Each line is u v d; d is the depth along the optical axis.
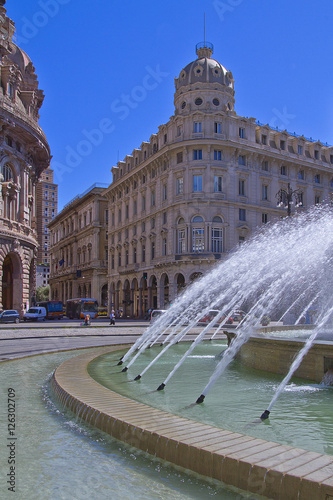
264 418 7.03
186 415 7.24
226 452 4.64
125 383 10.31
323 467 4.19
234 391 9.29
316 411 7.53
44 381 11.37
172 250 53.50
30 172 50.53
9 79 43.94
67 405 7.79
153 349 19.11
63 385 8.77
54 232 113.75
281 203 39.38
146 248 60.72
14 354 17.00
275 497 4.04
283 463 4.30
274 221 56.28
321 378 10.10
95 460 5.38
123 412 6.47
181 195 53.03
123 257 68.88
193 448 4.84
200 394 9.00
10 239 43.91
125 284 67.94
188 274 51.03
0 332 29.02
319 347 10.16
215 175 52.56
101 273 80.69
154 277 58.59
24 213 47.62
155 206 58.56
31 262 51.91
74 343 22.45
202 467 4.71
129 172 65.00
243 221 53.78
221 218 52.38
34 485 4.65
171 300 52.12
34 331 30.73
